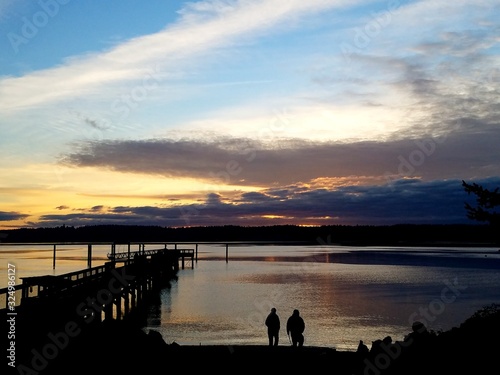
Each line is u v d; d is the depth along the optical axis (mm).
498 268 98875
